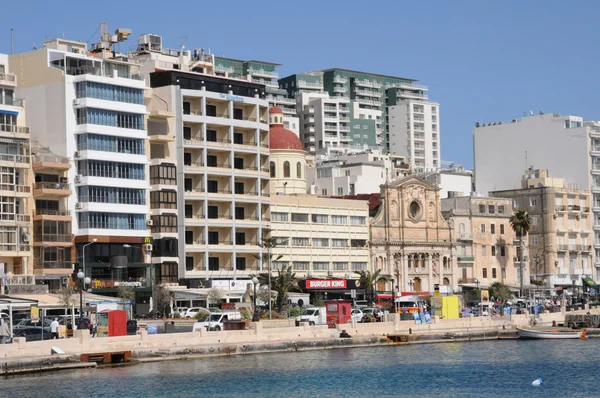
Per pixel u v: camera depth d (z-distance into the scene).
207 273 181.75
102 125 168.75
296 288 181.50
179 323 141.25
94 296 147.25
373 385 104.75
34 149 164.12
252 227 189.38
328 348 137.00
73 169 166.75
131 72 186.25
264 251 191.25
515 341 152.25
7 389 99.75
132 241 171.50
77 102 167.25
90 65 174.75
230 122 188.38
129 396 97.19
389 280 196.38
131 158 172.38
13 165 157.62
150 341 121.44
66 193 163.00
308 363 120.62
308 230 199.38
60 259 160.75
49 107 168.38
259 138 194.00
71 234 162.75
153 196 177.00
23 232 157.88
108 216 168.38
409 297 184.12
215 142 185.50
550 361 124.25
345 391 101.12
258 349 129.88
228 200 186.00
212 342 127.31
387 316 153.62
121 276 169.25
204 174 183.12
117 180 169.75
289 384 105.00
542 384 105.12
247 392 100.31
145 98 182.00
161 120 181.38
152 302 166.00
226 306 163.75
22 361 109.31
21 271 157.62
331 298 194.00
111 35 195.62
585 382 106.25
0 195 155.50
